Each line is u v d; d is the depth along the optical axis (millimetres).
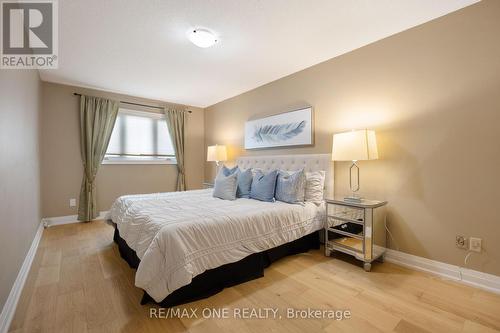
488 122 1881
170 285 1562
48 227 3604
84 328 1426
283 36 2438
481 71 1908
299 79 3330
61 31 2307
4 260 1451
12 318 1508
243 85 3941
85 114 3965
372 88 2568
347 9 2016
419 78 2234
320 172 2893
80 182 3973
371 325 1461
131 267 2225
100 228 3586
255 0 1897
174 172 5016
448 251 2074
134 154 4539
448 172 2076
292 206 2504
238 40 2516
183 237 1683
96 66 3143
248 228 2045
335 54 2852
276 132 3629
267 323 1481
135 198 2879
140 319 1508
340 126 2865
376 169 2547
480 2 1908
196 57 2904
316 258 2494
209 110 5266
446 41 2076
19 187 1928
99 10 2002
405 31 2322
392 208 2418
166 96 4543
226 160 4566
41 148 3525
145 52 2762
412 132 2281
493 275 1854
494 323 1483
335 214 2494
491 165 1869
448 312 1586
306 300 1729
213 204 2537
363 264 2295
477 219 1931
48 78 3559
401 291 1848
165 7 1975
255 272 2068
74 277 2057
